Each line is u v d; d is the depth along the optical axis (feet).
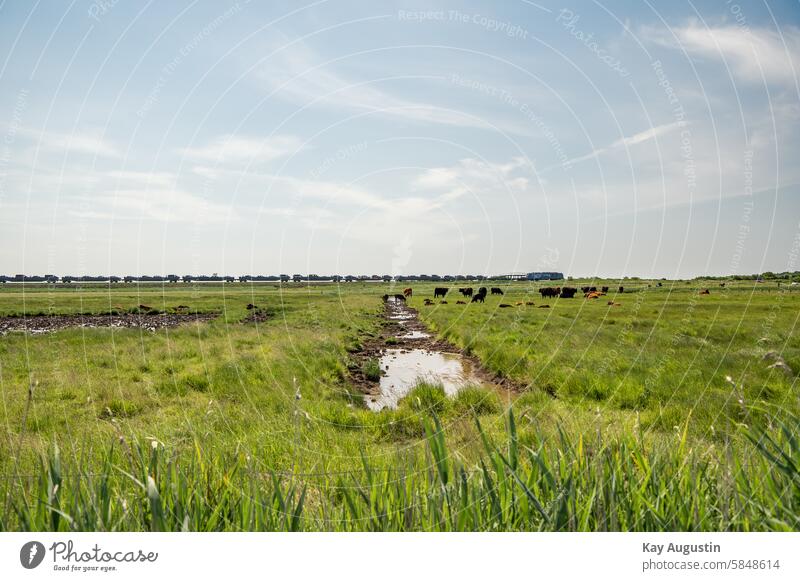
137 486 7.26
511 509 6.72
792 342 35.76
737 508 6.33
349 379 37.68
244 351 43.88
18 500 6.94
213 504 7.37
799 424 7.77
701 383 25.76
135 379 33.40
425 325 81.56
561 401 26.58
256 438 16.55
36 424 20.94
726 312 69.00
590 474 6.94
